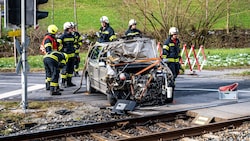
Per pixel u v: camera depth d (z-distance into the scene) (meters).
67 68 21.39
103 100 17.83
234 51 42.75
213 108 15.54
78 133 12.41
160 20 48.59
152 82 16.16
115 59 16.77
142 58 17.38
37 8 15.18
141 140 11.28
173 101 16.91
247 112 14.80
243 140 11.64
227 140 11.69
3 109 15.95
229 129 12.82
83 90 20.69
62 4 63.25
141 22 46.88
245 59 36.59
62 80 21.44
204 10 47.22
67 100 17.91
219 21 55.16
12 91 21.08
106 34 20.86
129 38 18.33
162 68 16.55
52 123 13.87
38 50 42.62
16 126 13.49
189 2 46.03
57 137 12.09
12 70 31.73
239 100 17.27
